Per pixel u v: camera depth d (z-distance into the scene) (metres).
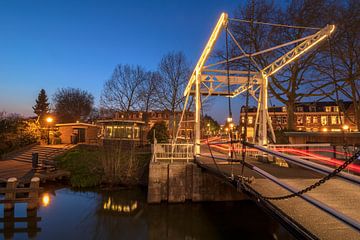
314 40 7.20
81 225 9.16
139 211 10.48
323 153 11.36
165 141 21.34
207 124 49.25
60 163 16.91
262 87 10.83
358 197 4.61
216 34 7.54
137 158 15.97
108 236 8.32
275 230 8.72
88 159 16.72
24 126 24.28
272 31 18.17
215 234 8.52
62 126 27.39
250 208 10.80
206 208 10.63
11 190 10.01
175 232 8.69
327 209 2.58
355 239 3.00
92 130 28.42
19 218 9.62
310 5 16.86
